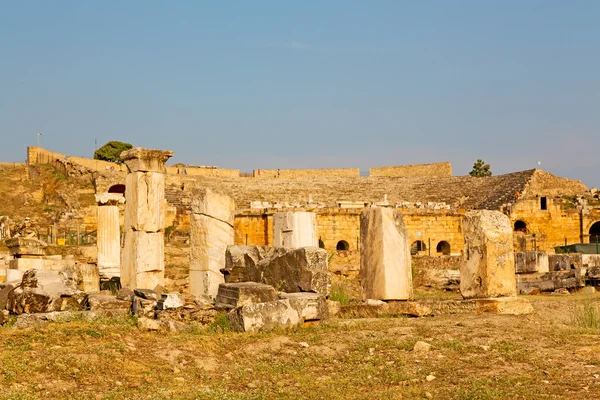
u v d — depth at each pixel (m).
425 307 21.55
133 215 25.55
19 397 12.34
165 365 15.15
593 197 72.69
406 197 84.25
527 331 18.52
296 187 88.88
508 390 13.51
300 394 13.70
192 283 24.78
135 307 19.59
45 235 58.25
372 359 16.09
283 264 20.92
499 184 79.25
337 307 21.80
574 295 29.05
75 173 87.06
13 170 91.56
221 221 24.66
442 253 63.50
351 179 92.81
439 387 14.02
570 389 13.45
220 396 13.11
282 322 18.52
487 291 21.91
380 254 22.58
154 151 25.81
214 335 17.73
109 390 13.33
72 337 16.23
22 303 20.22
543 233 66.44
